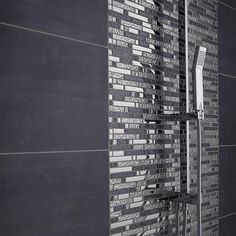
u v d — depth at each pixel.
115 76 1.21
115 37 1.22
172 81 1.45
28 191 0.97
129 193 1.25
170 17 1.45
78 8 1.10
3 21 0.93
